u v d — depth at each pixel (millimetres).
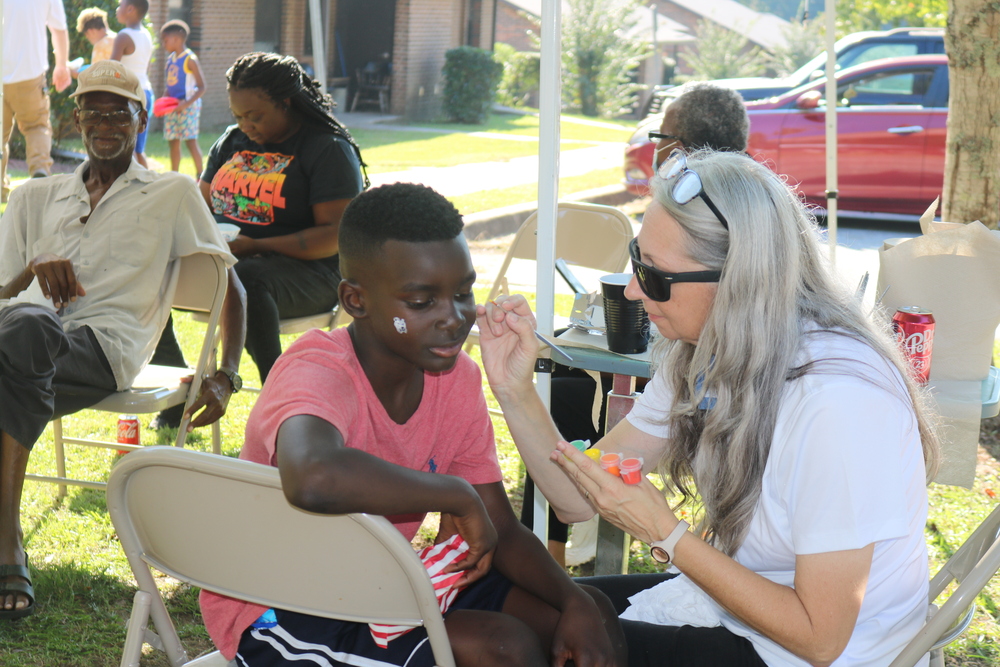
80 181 3264
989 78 4621
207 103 15578
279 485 1381
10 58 7871
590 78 21094
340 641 1604
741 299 1578
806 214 1673
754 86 10125
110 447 3459
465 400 1763
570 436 3205
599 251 4215
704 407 1778
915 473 1589
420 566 1403
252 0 16109
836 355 1564
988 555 1601
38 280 3076
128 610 2891
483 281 7020
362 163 4340
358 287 1573
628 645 1756
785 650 1669
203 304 3383
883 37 9828
